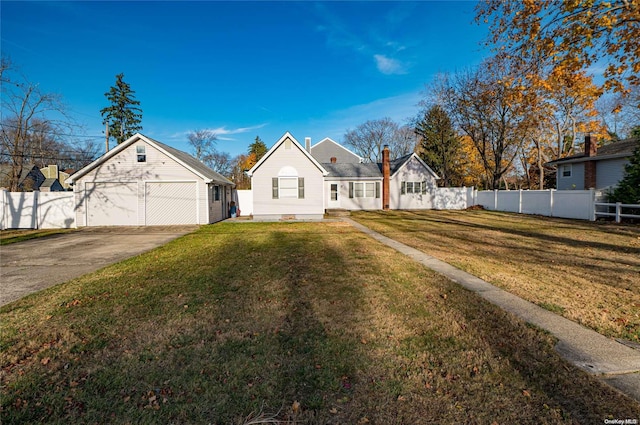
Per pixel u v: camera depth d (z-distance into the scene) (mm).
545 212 19828
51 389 2764
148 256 8523
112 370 3031
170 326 3982
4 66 20344
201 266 7191
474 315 4211
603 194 16562
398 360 3150
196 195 17938
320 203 19453
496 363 3072
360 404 2533
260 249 9211
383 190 28141
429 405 2512
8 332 3855
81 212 17297
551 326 3844
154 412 2463
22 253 9422
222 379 2869
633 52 9586
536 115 23906
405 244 10000
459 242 10305
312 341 3541
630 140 21203
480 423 2314
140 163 17672
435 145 37375
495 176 27516
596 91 11023
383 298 4891
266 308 4535
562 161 23609
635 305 4477
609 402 2486
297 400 2586
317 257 7996
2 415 2430
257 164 19172
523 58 11258
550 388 2684
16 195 16609
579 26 9617
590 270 6457
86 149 36438
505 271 6457
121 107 40000
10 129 22828
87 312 4469
